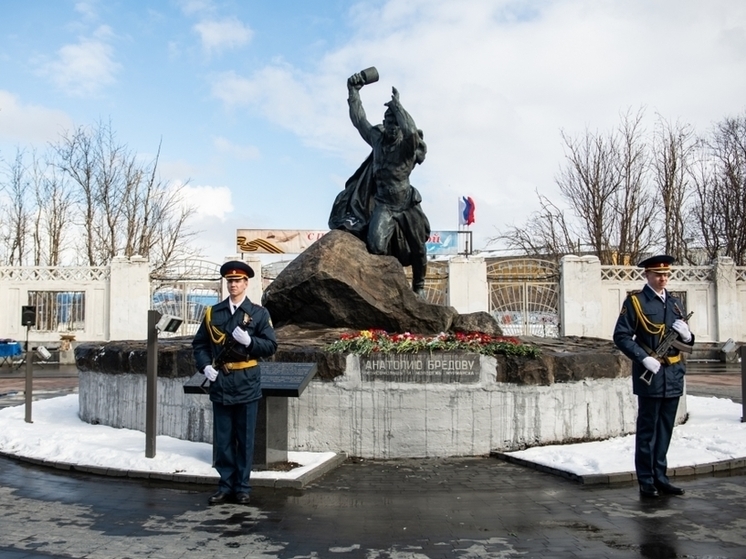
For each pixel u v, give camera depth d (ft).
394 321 31.55
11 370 79.00
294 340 29.07
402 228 36.29
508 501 20.02
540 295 87.30
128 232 116.47
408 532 17.13
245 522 17.95
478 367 26.21
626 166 112.37
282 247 105.50
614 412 28.45
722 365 82.64
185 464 23.44
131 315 85.35
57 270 87.10
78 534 16.98
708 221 110.83
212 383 20.01
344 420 25.99
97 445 26.66
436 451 25.89
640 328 20.70
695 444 26.73
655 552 15.51
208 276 87.30
